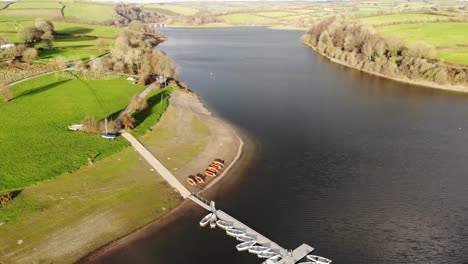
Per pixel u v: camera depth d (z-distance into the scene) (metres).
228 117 127.19
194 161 95.12
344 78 187.25
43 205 73.50
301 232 69.75
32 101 131.25
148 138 106.19
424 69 178.38
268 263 61.38
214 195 81.00
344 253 64.94
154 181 84.94
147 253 64.25
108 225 70.38
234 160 96.25
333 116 129.88
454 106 142.88
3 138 99.81
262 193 81.88
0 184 78.19
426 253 65.12
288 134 113.50
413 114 133.25
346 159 97.81
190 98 146.12
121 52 186.88
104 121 113.81
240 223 71.31
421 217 74.25
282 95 154.25
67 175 83.94
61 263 61.12
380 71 195.38
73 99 135.38
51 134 103.44
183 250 65.06
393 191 83.12
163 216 73.88
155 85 155.12
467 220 73.56
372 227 71.25
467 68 177.00
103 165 89.44
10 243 63.69
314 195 81.25
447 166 94.69
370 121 125.50
